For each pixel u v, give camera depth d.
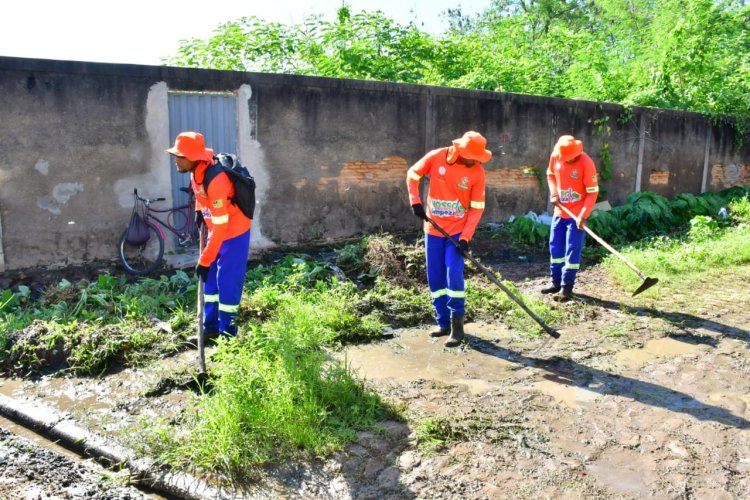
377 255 7.02
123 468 3.28
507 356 4.89
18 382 4.39
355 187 8.69
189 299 6.05
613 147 12.12
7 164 6.20
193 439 3.41
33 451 3.42
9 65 6.05
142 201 7.01
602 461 3.32
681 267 7.76
